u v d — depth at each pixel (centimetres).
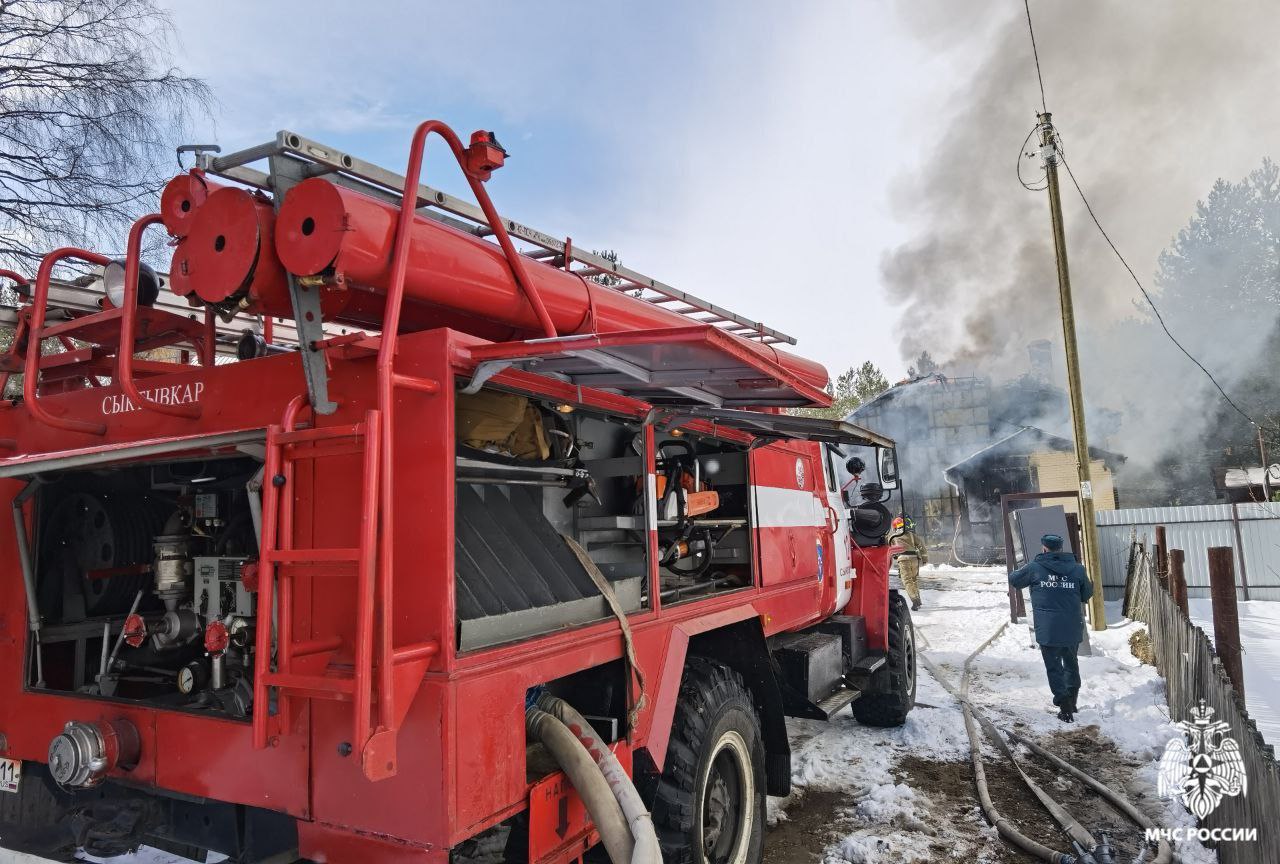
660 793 314
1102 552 1420
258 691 216
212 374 279
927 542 2819
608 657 289
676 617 345
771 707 411
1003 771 539
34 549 316
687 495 388
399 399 231
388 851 215
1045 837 431
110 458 237
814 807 484
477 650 223
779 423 373
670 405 347
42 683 311
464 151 268
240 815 261
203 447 253
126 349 264
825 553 564
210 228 243
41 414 296
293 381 258
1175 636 619
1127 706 676
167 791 265
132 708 274
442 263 264
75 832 294
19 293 340
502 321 303
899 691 629
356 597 223
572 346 224
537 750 287
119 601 331
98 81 819
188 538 304
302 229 228
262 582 220
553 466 310
